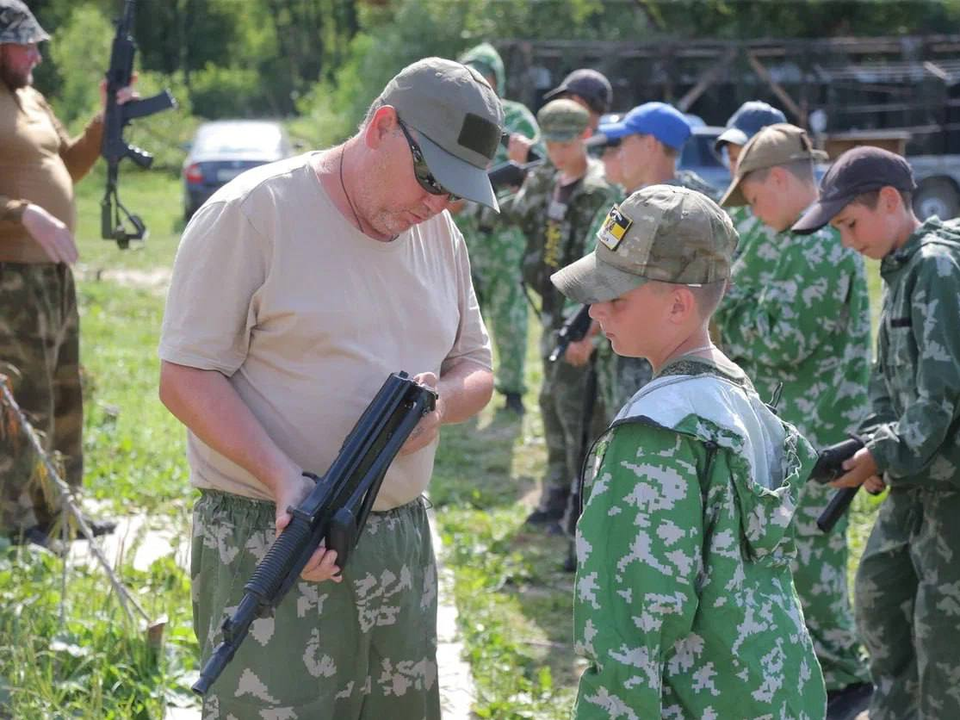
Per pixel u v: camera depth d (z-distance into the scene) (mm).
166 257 16234
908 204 3604
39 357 5113
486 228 6906
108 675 4020
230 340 2727
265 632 2754
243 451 2670
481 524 6453
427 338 2906
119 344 10609
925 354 3398
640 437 2330
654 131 5172
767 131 4285
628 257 2391
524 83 20453
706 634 2338
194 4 52781
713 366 2428
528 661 4812
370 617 2889
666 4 21156
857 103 20312
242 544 2799
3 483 5012
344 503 2580
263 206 2697
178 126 29625
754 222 4625
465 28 21875
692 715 2344
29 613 4270
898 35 22000
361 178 2697
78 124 25688
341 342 2758
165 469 6668
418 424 2752
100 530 5590
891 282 3598
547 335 6141
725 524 2326
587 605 2320
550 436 6422
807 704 2416
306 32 56688
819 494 4277
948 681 3592
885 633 3912
